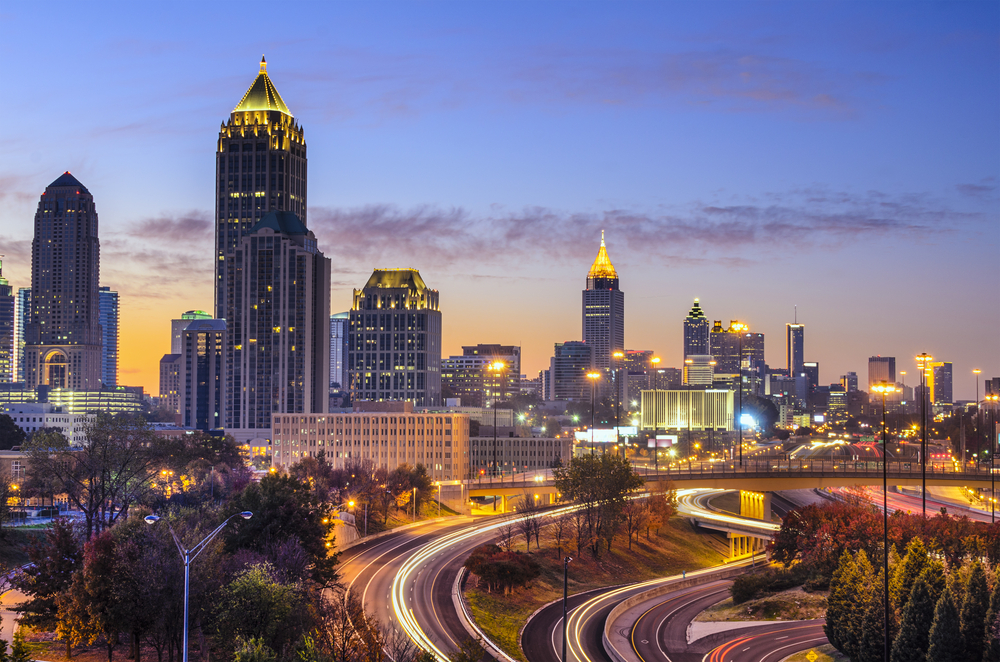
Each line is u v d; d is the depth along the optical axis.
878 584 116.56
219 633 90.12
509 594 159.00
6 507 171.62
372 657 94.69
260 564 105.31
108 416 160.12
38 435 156.88
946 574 118.88
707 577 193.75
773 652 129.75
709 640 140.12
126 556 96.88
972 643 101.00
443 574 162.50
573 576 184.50
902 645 104.44
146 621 94.88
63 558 103.00
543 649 134.25
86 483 186.75
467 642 100.62
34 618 101.25
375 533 197.25
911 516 166.62
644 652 135.38
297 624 95.25
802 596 157.50
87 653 100.81
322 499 166.12
